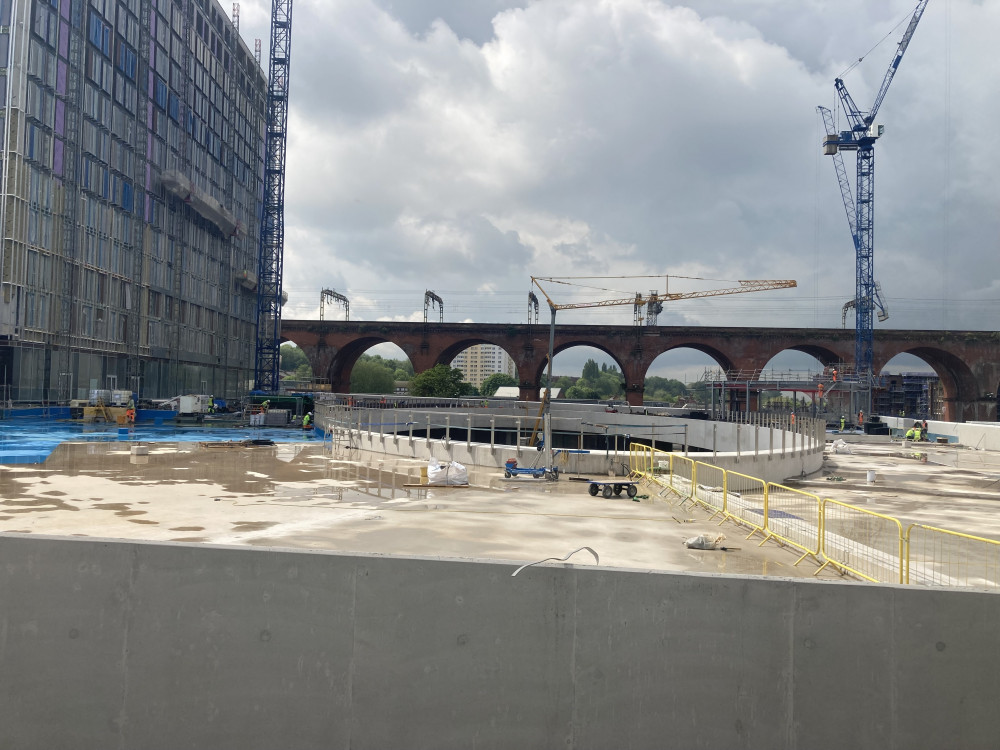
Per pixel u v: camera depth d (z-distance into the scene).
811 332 103.25
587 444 52.22
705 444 42.12
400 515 15.56
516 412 59.12
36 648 5.76
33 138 51.75
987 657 5.37
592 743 5.51
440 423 50.44
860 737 5.43
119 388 65.50
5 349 50.16
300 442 35.97
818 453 31.55
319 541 12.80
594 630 5.52
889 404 150.38
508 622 5.53
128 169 66.75
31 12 50.94
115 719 5.72
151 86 71.00
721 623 5.47
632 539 13.62
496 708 5.53
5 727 5.75
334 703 5.60
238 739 5.64
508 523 14.89
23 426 46.03
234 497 17.70
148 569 5.71
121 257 65.56
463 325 109.44
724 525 15.30
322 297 121.88
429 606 5.55
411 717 5.56
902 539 10.61
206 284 86.38
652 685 5.50
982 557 13.15
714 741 5.46
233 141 95.62
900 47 106.50
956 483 27.48
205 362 85.69
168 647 5.70
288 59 99.88
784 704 5.45
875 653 5.43
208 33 86.50
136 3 67.75
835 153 109.31
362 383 167.38
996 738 5.35
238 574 5.66
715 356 110.75
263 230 99.56
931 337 100.75
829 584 5.44
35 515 14.93
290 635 5.62
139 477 21.14
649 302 141.50
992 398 99.69
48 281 54.06
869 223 107.50
